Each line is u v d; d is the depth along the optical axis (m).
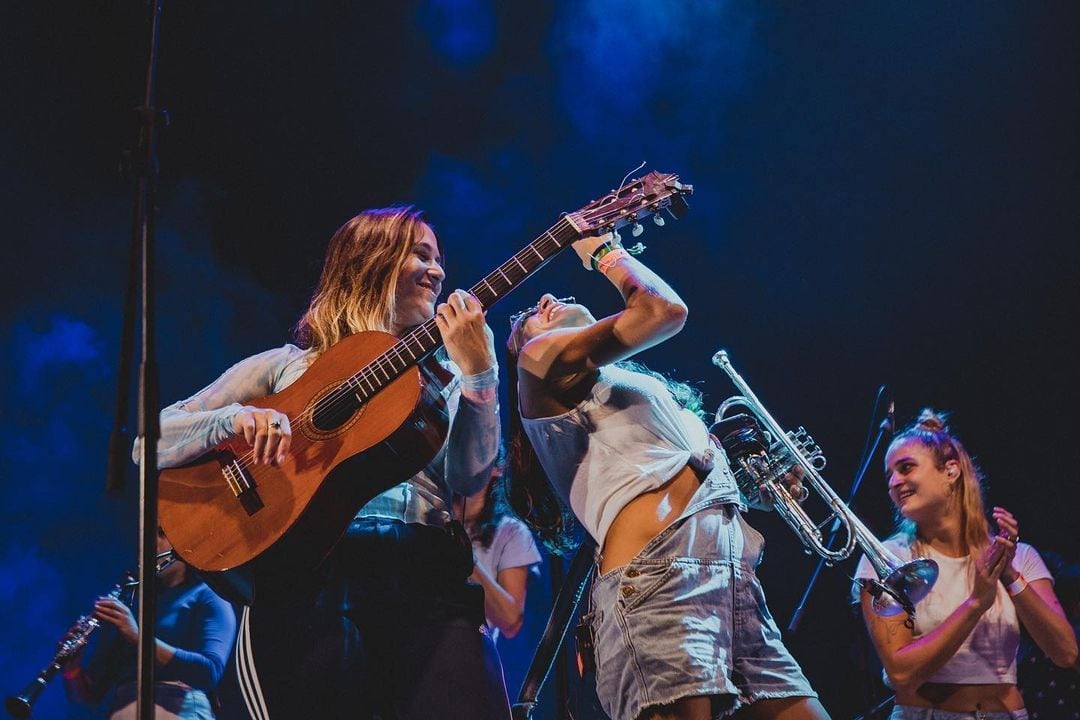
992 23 7.59
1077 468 7.20
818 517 7.33
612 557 2.70
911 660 3.46
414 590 2.78
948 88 7.72
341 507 2.72
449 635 2.77
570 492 2.84
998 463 7.39
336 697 2.68
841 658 6.91
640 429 2.77
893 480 3.82
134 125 2.50
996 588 3.36
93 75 7.59
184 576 4.86
